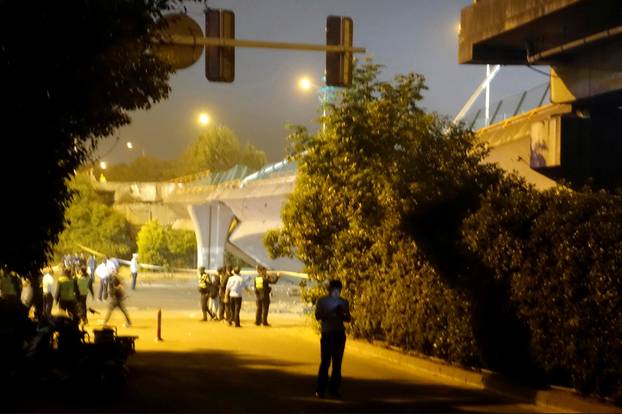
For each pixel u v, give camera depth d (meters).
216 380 15.27
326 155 21.39
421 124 20.58
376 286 20.30
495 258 15.17
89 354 13.13
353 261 21.27
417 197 18.11
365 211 20.64
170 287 48.81
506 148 24.89
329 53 15.66
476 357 16.25
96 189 84.94
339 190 21.50
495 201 15.75
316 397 13.51
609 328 12.30
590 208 13.25
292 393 13.88
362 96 21.38
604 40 19.66
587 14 19.73
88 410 12.07
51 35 12.15
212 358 18.56
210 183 63.66
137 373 16.02
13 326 13.99
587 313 12.75
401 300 18.86
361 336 21.48
